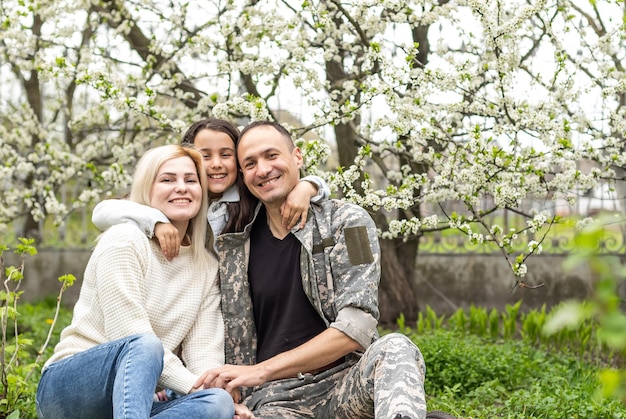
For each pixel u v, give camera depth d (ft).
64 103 28.84
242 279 11.34
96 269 10.73
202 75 21.34
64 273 33.42
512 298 30.76
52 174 24.61
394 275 27.02
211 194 12.16
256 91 22.06
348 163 24.22
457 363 18.30
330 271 11.13
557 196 19.15
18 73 31.12
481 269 31.04
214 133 12.15
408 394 9.41
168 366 10.40
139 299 10.61
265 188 11.28
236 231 11.63
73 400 10.07
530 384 17.74
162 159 11.34
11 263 33.24
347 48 19.67
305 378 10.91
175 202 11.21
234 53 20.18
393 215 28.96
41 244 33.45
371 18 18.90
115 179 21.56
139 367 9.49
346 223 11.27
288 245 11.34
